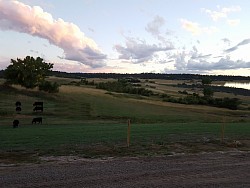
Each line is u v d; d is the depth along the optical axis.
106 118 59.91
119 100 87.12
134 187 9.48
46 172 10.96
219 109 92.88
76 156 14.66
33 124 45.00
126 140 20.72
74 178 10.26
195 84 179.00
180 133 25.83
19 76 79.69
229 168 12.70
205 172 11.83
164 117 64.06
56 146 17.70
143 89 117.50
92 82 125.88
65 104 72.12
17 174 10.59
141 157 14.75
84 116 60.59
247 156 15.84
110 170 11.57
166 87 153.12
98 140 20.61
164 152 16.38
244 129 30.56
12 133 25.75
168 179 10.61
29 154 15.02
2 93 74.62
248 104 111.19
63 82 121.69
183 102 101.62
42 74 83.56
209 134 25.44
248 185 10.27
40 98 75.44
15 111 60.09
